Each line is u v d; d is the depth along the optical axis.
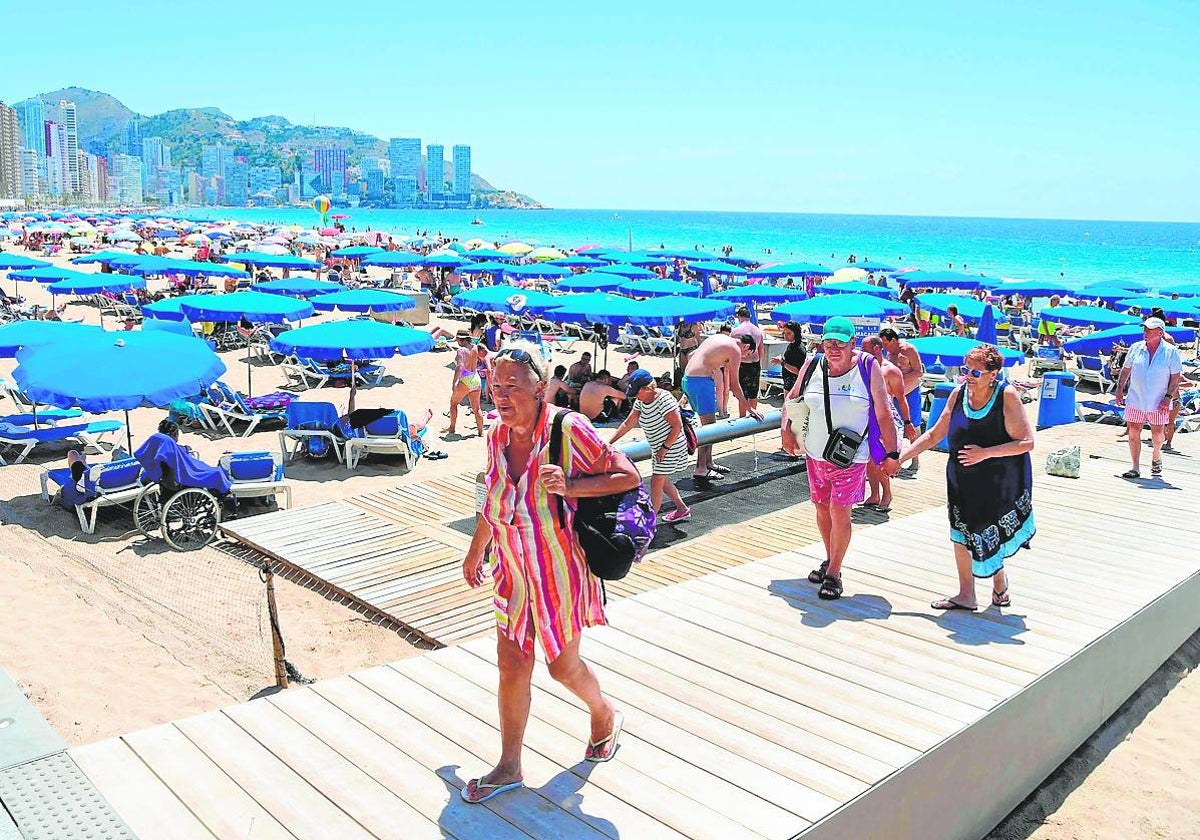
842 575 6.02
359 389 17.78
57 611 7.33
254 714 4.05
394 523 8.95
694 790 3.54
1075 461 8.91
